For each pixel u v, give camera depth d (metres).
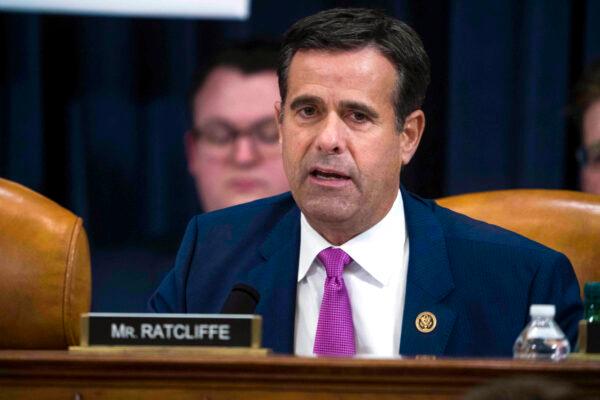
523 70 13.31
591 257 9.09
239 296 7.10
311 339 8.10
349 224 8.04
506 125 13.37
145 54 13.38
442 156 13.41
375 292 8.10
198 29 13.40
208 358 6.00
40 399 6.13
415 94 8.31
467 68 13.34
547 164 13.31
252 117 13.38
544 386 3.89
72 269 8.70
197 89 13.38
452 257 8.20
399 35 8.12
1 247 8.70
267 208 8.91
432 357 6.56
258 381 6.01
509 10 13.30
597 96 13.12
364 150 7.91
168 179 13.41
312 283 8.22
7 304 8.64
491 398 3.90
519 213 9.30
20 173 13.28
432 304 7.97
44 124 13.31
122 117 13.38
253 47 13.38
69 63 13.33
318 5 13.38
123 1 13.32
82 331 6.43
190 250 8.85
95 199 13.34
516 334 7.96
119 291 13.32
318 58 7.97
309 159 7.90
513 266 8.16
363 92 7.91
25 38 13.26
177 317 6.42
